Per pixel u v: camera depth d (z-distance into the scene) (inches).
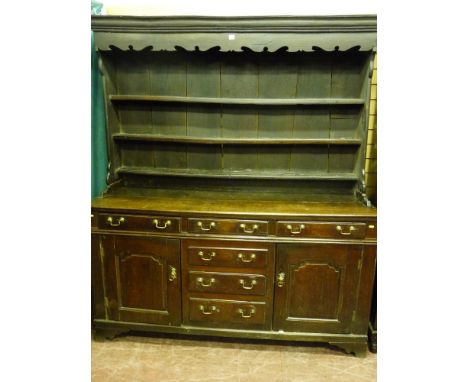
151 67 80.0
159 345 76.9
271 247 68.9
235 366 70.8
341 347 73.6
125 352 74.6
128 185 86.1
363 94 74.3
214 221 68.8
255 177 80.8
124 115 83.0
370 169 82.4
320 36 67.2
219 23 67.6
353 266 68.8
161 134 83.1
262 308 71.8
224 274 70.8
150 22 68.4
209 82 80.0
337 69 77.1
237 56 78.0
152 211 69.5
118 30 69.8
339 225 67.4
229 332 73.6
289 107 79.7
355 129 79.8
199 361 72.1
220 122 81.8
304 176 80.8
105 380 66.6
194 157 84.6
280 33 67.7
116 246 72.1
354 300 70.4
